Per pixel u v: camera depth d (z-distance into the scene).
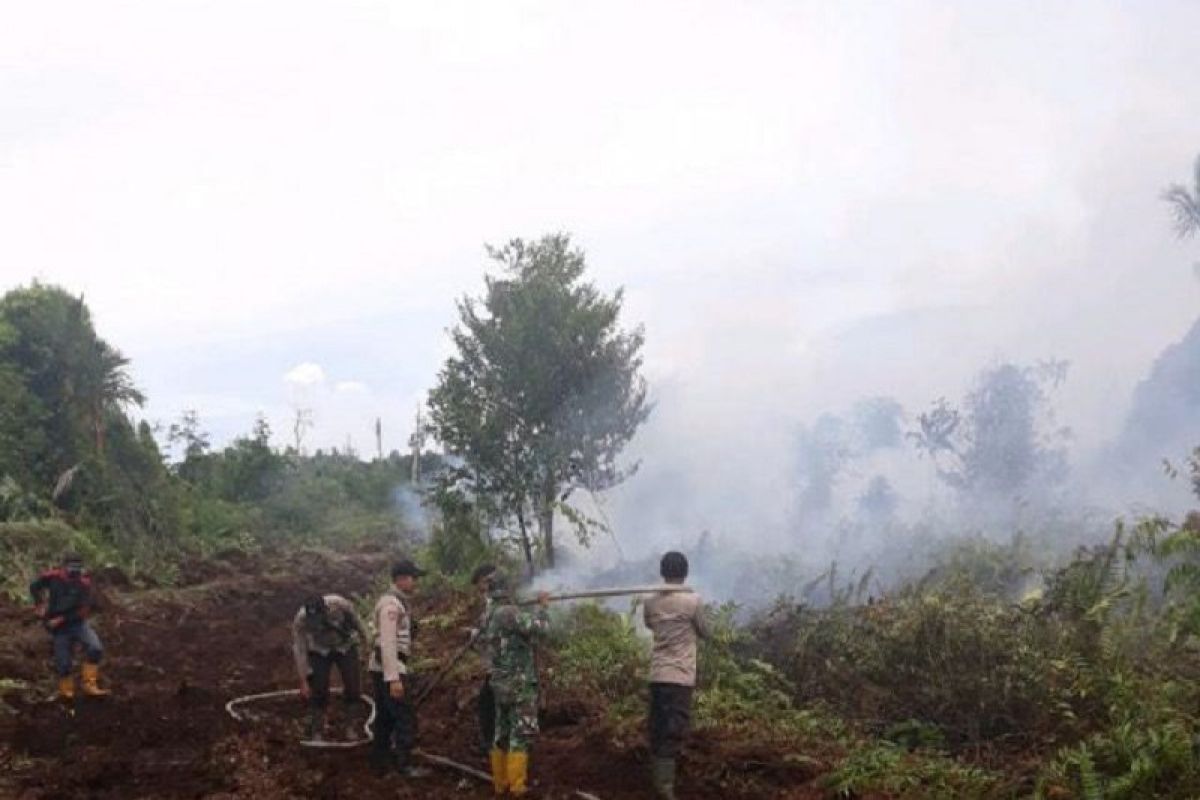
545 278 16.03
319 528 31.38
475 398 15.98
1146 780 6.68
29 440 21.83
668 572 7.85
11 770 8.26
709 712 8.92
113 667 12.56
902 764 7.64
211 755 8.60
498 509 16.11
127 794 7.69
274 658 13.66
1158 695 7.83
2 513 20.17
